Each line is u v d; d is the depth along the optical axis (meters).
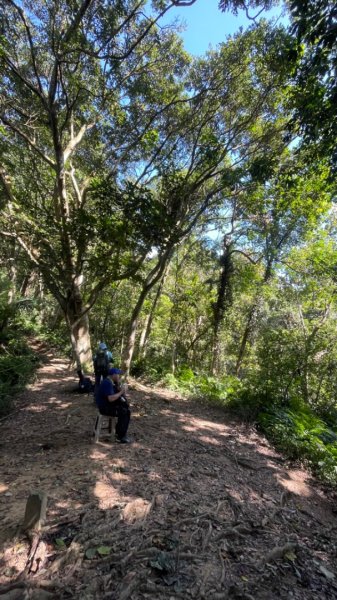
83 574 2.62
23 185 13.34
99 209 9.63
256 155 11.55
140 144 13.41
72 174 13.77
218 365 20.09
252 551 3.36
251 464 5.92
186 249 19.91
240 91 10.92
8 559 2.73
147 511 3.60
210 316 17.81
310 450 6.79
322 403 12.44
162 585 2.63
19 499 3.76
